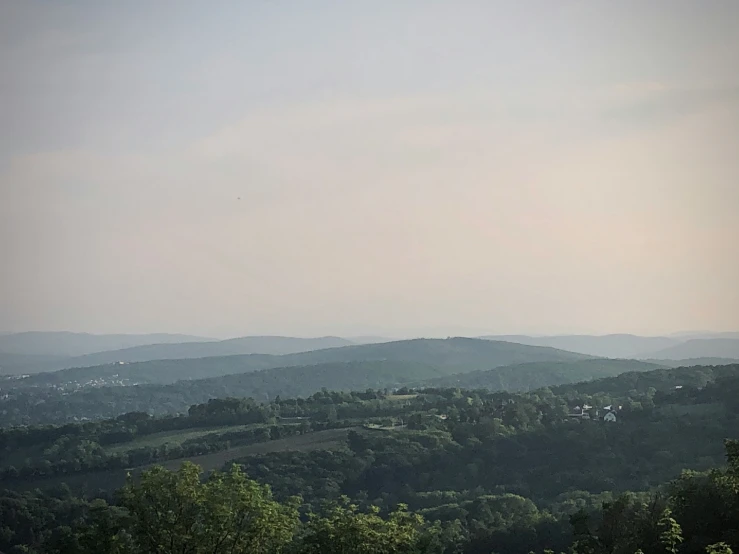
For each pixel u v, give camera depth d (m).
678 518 30.89
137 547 31.75
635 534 31.33
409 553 32.28
